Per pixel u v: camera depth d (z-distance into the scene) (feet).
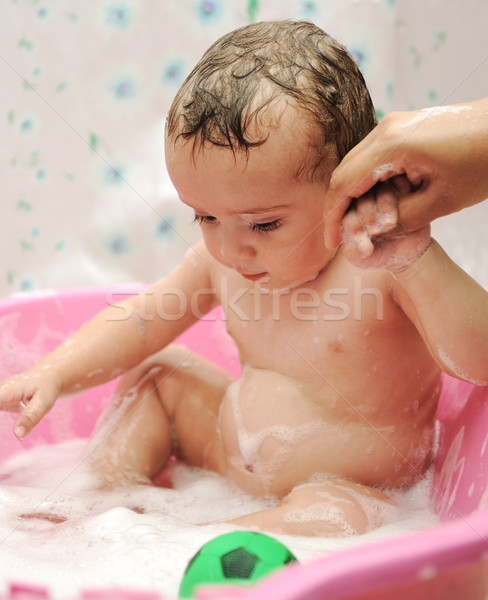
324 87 2.28
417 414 2.73
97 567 2.12
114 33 4.49
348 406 2.66
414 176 2.02
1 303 3.47
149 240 4.77
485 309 2.33
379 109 4.22
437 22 4.27
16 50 4.60
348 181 2.05
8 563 2.19
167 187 4.67
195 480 3.08
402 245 2.15
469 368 2.39
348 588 1.33
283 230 2.32
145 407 3.09
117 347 3.05
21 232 4.85
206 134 2.20
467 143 1.96
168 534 2.30
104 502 2.82
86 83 4.59
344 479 2.68
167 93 4.57
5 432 3.24
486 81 4.26
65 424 3.52
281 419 2.69
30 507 2.75
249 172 2.19
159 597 1.42
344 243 2.43
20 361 3.46
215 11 4.39
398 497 2.77
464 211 4.35
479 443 2.48
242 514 2.75
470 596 1.76
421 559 1.37
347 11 4.15
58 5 4.49
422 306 2.32
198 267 3.14
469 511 2.37
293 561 1.85
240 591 1.31
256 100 2.19
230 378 3.25
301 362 2.69
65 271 4.83
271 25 2.48
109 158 4.69
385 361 2.62
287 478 2.71
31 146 4.74
